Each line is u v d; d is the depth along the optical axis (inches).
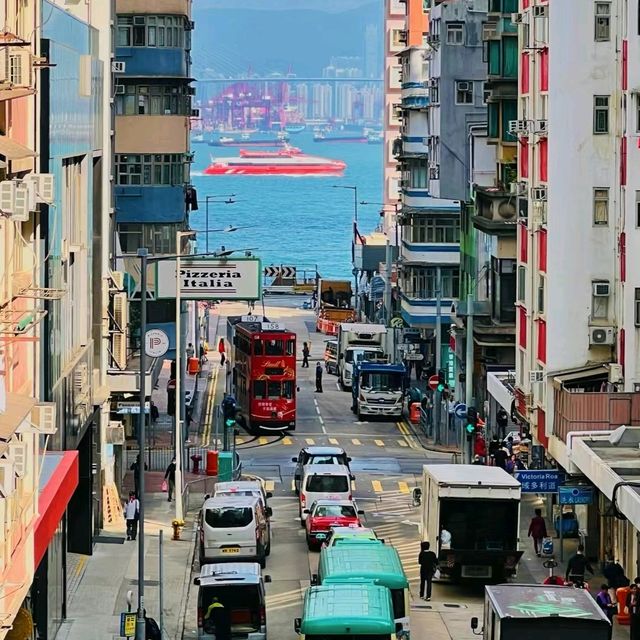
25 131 2977.4
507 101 6806.1
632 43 4886.8
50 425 2736.2
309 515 5103.3
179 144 7775.6
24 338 2566.4
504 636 3061.0
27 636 3024.1
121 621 3656.5
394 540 5157.5
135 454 6599.4
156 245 7770.7
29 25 3014.3
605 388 5319.9
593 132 5398.6
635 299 4960.6
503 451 5757.9
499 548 4407.0
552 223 5418.3
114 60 6466.5
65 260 4067.4
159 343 5561.0
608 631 3056.1
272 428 7529.5
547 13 5462.6
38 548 2970.0
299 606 4308.6
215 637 3804.1
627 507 3961.6
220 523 4734.3
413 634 3966.5
